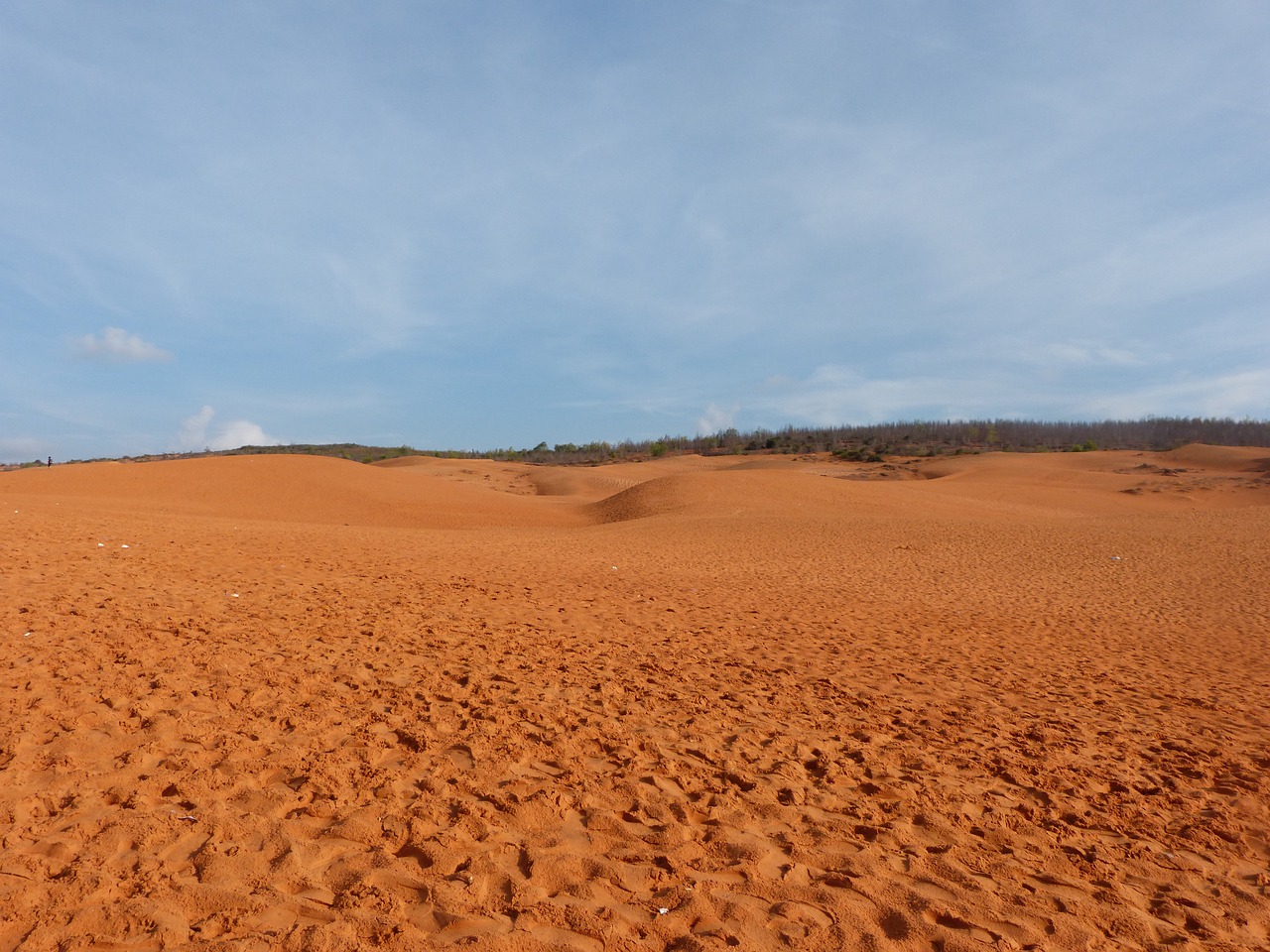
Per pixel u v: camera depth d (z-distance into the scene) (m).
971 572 19.97
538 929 3.27
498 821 4.26
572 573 15.72
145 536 14.95
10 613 7.55
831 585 16.77
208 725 5.27
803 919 3.52
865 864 4.11
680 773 5.23
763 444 137.50
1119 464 79.94
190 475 36.09
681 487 42.62
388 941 3.08
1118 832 4.87
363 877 3.55
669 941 3.32
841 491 44.94
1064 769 5.94
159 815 3.97
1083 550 24.11
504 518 38.09
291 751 4.97
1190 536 27.23
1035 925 3.62
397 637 8.39
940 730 6.77
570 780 4.90
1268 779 5.96
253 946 2.98
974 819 4.87
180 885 3.36
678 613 11.86
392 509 36.31
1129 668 10.11
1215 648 11.93
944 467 83.06
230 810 4.11
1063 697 8.30
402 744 5.33
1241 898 4.10
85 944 2.94
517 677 7.23
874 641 10.84
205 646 7.14
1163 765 6.23
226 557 13.03
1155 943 3.59
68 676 5.90
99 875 3.38
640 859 3.98
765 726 6.46
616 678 7.56
